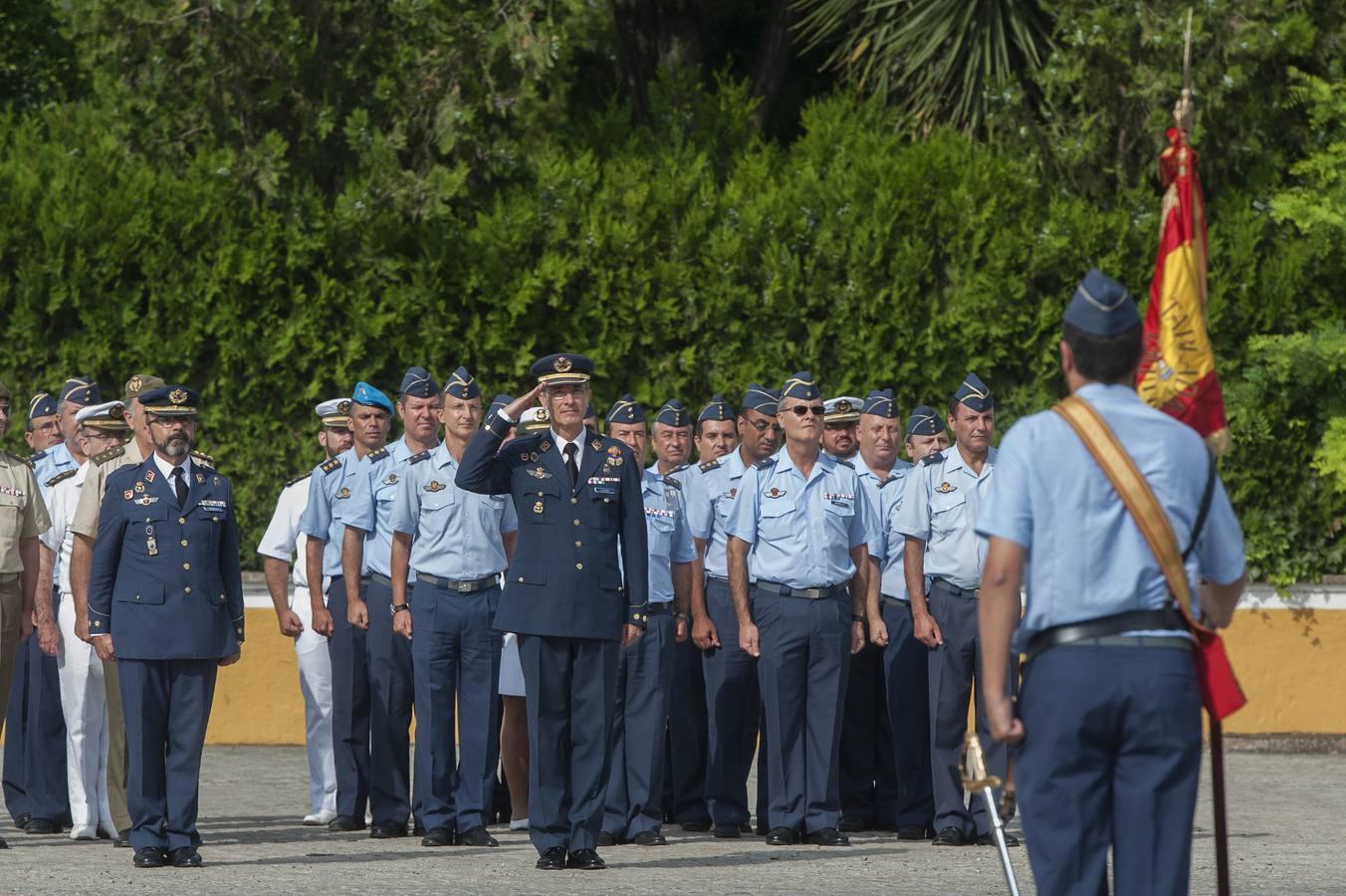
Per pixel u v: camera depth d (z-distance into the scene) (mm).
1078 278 50219
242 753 50125
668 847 34062
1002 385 50406
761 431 36719
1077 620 16484
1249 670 50562
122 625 30781
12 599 33938
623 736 34844
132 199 49469
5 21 62656
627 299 50094
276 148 49969
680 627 36688
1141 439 16750
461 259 50250
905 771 36156
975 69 53719
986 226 50125
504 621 30219
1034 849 16500
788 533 34469
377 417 37500
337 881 28422
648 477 36250
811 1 58062
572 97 63156
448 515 34219
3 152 52438
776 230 50156
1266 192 51938
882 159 51031
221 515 31656
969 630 34219
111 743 35062
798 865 31031
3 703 34000
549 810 30250
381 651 35750
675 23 61531
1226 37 50688
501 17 52531
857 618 35656
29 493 34250
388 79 52031
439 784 34156
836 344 50156
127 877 28938
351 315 49750
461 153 52156
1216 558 16984
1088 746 16391
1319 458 49406
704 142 55281
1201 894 28047
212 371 50062
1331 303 50719
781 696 34531
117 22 51562
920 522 34656
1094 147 51469
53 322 49812
